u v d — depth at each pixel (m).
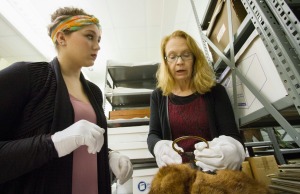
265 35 0.72
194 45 1.08
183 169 0.57
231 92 1.12
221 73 1.33
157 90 1.16
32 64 0.66
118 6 2.55
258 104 0.86
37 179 0.56
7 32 2.81
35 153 0.49
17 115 0.57
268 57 0.77
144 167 2.05
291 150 2.02
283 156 2.00
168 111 1.01
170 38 1.12
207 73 1.06
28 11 2.51
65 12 0.75
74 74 0.83
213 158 0.63
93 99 0.88
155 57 3.73
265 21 0.72
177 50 1.05
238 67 1.01
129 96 2.41
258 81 0.85
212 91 1.00
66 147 0.53
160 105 1.07
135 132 1.97
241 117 0.99
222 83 1.25
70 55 0.74
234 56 1.02
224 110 0.93
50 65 0.72
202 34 1.47
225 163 0.63
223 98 0.97
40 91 0.62
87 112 0.77
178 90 1.10
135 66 2.40
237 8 1.01
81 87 0.88
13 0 2.34
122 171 0.85
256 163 1.24
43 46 3.18
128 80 2.79
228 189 0.48
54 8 2.48
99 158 0.80
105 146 0.84
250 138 2.10
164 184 0.54
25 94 0.58
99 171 0.78
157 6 2.58
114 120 2.14
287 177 0.83
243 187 0.48
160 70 1.20
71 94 0.76
